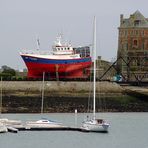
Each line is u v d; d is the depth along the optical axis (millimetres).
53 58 193125
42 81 172375
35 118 141500
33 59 192375
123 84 192125
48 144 103812
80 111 162000
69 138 111562
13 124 124812
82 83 174000
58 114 155500
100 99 170625
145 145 104375
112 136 115125
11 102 164125
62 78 187750
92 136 114688
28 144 103562
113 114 158750
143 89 178875
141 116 153625
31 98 167500
